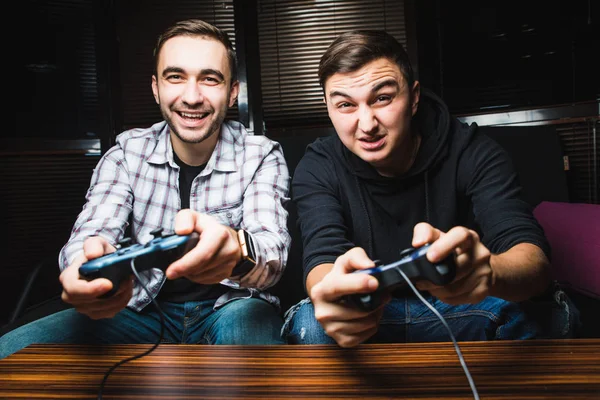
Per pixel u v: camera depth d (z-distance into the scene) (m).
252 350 0.82
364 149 1.15
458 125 1.30
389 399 0.61
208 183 1.42
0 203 2.50
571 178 2.15
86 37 2.60
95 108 2.61
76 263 0.79
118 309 0.82
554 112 2.19
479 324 1.14
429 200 1.24
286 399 0.62
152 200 1.42
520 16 2.31
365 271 0.64
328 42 2.59
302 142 1.79
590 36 2.17
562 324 1.12
